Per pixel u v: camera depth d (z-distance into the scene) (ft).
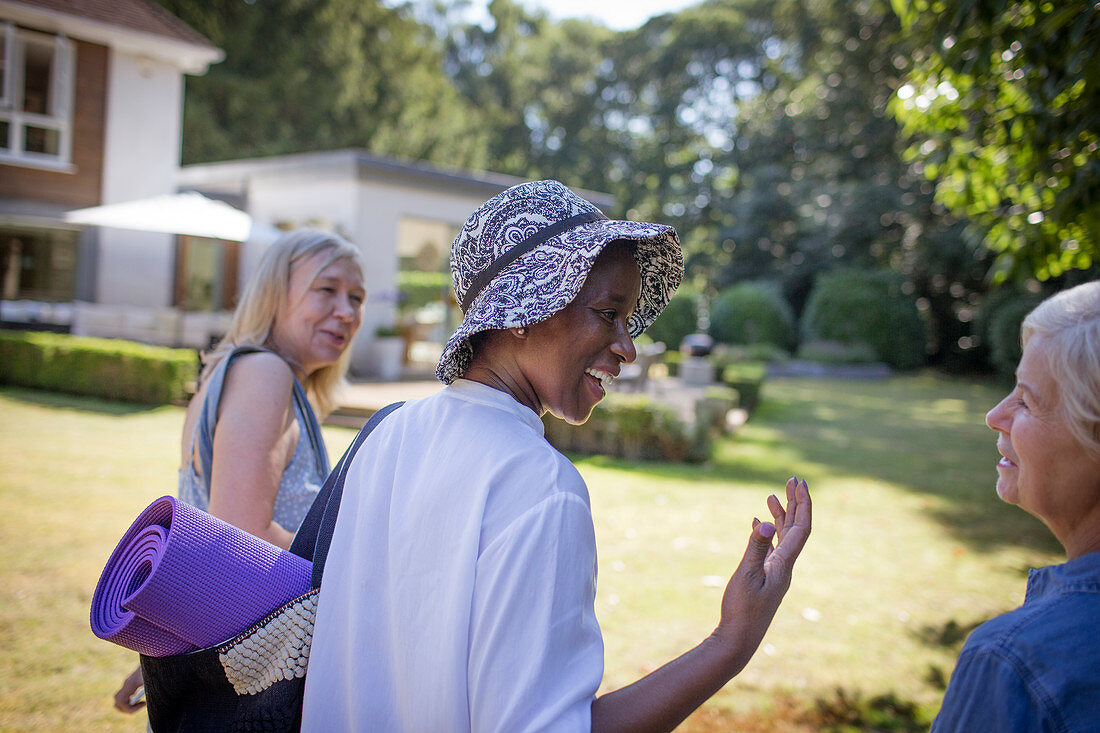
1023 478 3.83
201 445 5.58
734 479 28.78
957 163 13.84
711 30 120.98
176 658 3.75
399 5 117.08
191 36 52.75
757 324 87.35
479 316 3.59
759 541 3.53
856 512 25.27
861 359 80.64
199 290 56.44
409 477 3.72
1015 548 21.47
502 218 3.78
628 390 47.80
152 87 51.13
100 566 16.65
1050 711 3.15
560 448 32.68
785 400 57.36
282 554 4.05
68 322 47.93
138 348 38.40
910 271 86.02
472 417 3.70
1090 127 10.84
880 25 81.25
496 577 3.18
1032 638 3.29
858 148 91.15
